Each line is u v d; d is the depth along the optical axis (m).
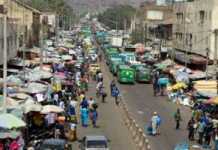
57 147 37.06
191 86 75.69
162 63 108.06
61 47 127.88
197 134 48.31
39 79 66.94
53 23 174.38
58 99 59.03
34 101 50.44
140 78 96.00
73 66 94.69
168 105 70.56
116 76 103.06
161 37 156.12
